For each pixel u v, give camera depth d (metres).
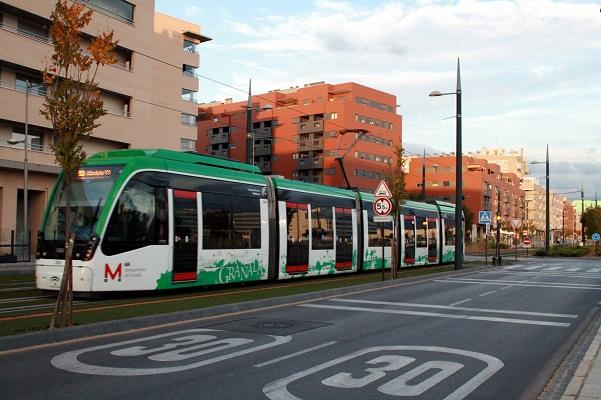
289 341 9.41
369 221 25.94
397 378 7.19
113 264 13.91
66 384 6.64
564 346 9.60
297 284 19.27
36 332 8.73
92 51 10.16
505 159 168.88
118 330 9.84
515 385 7.04
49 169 38.50
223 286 18.05
